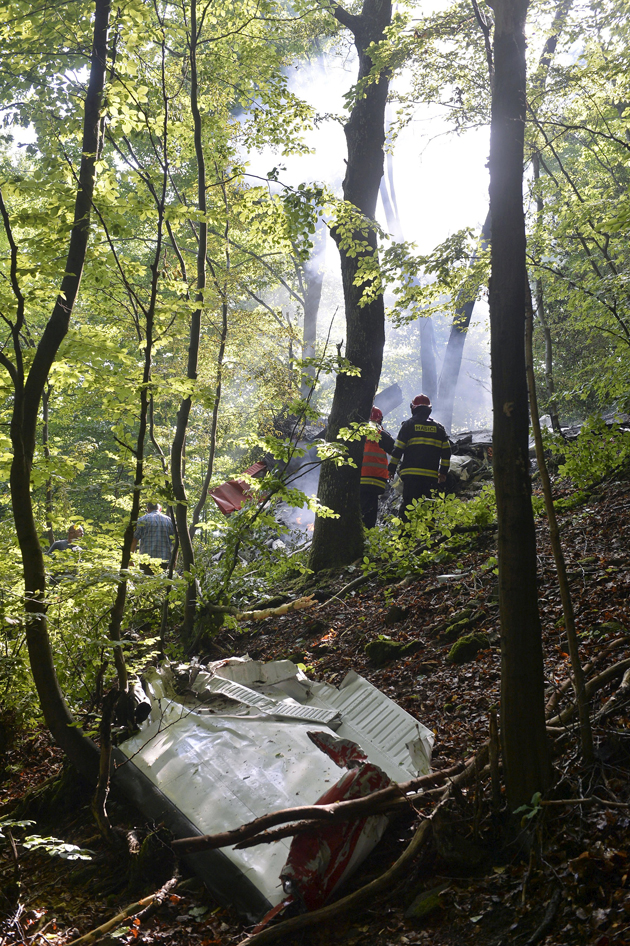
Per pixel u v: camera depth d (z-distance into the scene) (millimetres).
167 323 5172
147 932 3324
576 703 3293
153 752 4320
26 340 8305
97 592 4988
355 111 8758
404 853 3205
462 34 6762
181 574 6875
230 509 9445
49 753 5797
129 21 5039
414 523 7402
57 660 5188
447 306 6324
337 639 6473
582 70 6379
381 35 8961
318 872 3129
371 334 8570
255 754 3967
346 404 8578
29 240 4816
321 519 8578
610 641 4379
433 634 5770
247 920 3213
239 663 4902
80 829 4406
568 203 7242
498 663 4930
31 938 3480
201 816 3709
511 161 3182
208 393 4797
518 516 3078
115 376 4816
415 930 2871
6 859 4402
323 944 2967
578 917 2572
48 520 6074
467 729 4164
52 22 5957
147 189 6395
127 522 5051
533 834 2961
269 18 7895
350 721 4223
